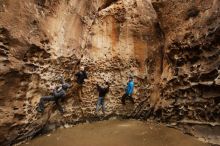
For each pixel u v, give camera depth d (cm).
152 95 1113
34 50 855
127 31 1152
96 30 1127
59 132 946
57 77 948
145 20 1155
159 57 1127
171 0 1048
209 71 850
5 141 766
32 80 853
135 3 1166
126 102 1127
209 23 876
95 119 1095
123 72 1133
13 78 782
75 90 1052
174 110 997
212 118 836
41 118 895
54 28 929
